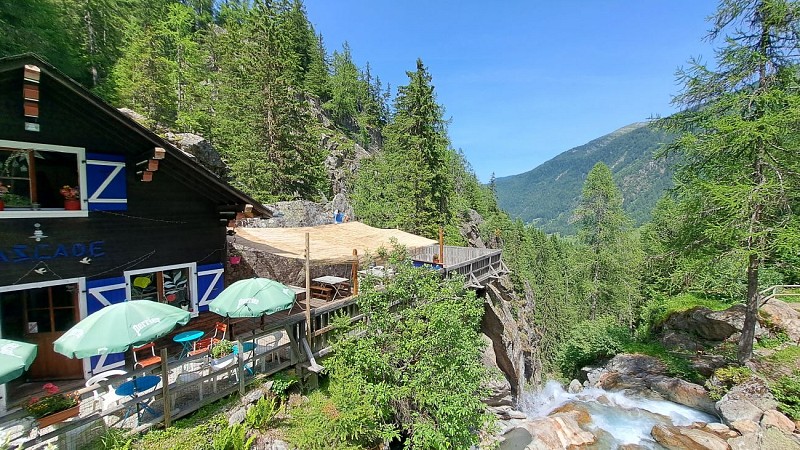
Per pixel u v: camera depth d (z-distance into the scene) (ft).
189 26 189.06
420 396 31.73
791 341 55.01
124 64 91.04
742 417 46.26
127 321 21.11
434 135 104.01
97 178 28.55
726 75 51.55
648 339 80.12
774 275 76.84
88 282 28.19
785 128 46.19
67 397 21.47
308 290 33.78
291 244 45.60
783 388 46.47
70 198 27.40
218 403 26.89
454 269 58.44
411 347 32.19
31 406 20.21
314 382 34.17
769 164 48.01
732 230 49.88
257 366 31.19
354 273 41.34
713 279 63.10
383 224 116.78
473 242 156.25
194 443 22.89
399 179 111.45
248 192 85.56
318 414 28.84
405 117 108.06
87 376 28.04
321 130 171.94
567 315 142.92
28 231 25.50
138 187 31.14
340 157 171.32
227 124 103.71
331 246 47.03
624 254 116.98
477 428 36.06
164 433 23.16
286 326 31.86
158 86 87.56
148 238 31.76
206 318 35.96
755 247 50.11
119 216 30.07
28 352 19.13
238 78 112.98
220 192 34.86
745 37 50.49
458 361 32.81
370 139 270.87
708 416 53.11
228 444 23.89
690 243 58.44
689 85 54.13
